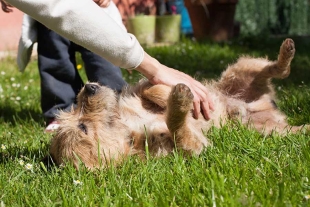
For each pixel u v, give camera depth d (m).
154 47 3.65
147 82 1.54
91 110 1.47
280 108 1.88
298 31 4.87
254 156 1.35
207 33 4.11
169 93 1.38
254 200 1.08
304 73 2.74
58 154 1.46
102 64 1.92
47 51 1.97
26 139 1.74
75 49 2.00
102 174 1.32
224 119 1.64
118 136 1.48
